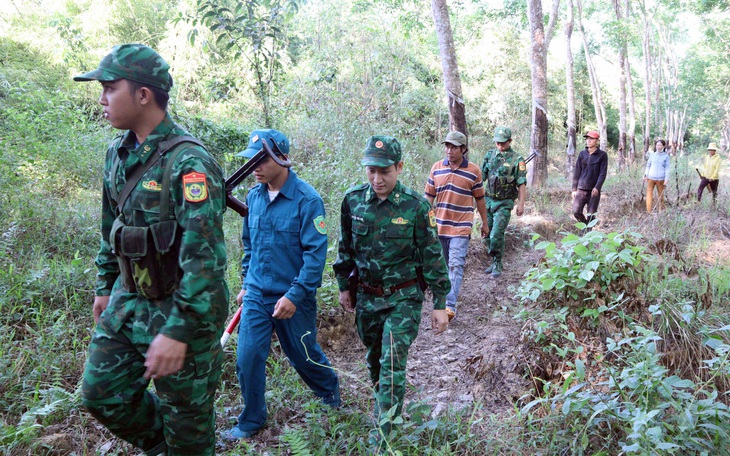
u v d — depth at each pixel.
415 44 15.46
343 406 3.61
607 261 3.88
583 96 39.88
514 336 4.60
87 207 6.35
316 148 10.30
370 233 3.15
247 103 11.22
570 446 2.90
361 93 13.38
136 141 2.21
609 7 30.23
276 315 3.05
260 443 3.21
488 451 3.06
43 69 13.19
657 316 3.93
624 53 25.14
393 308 3.19
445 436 3.14
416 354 4.74
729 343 3.66
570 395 3.16
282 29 9.05
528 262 7.53
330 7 13.73
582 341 3.71
